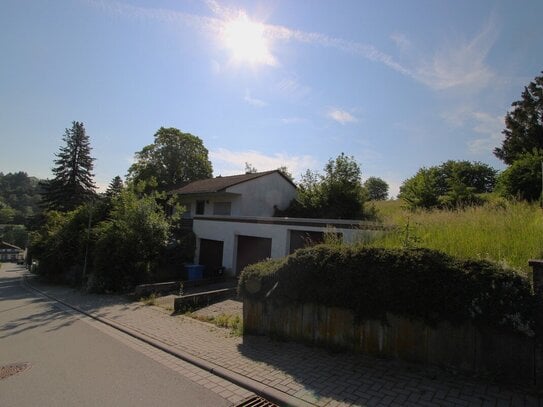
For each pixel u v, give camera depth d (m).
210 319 9.28
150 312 10.60
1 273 39.50
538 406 4.04
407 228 8.07
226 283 16.03
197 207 26.42
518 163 16.70
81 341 7.70
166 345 7.06
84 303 12.90
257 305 7.48
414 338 5.34
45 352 6.88
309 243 13.41
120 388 5.06
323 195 21.50
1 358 6.53
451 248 6.99
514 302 4.55
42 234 28.23
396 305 5.46
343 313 6.13
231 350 6.57
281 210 25.00
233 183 22.91
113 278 15.80
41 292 17.62
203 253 19.55
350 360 5.73
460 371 4.91
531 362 4.43
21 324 9.72
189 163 38.81
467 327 4.90
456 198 19.75
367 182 59.28
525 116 31.41
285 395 4.61
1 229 90.94
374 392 4.57
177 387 5.09
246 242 17.12
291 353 6.22
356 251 6.16
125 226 16.86
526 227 7.66
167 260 18.19
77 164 43.75
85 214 23.66
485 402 4.16
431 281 5.21
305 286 6.59
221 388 5.05
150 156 38.34
